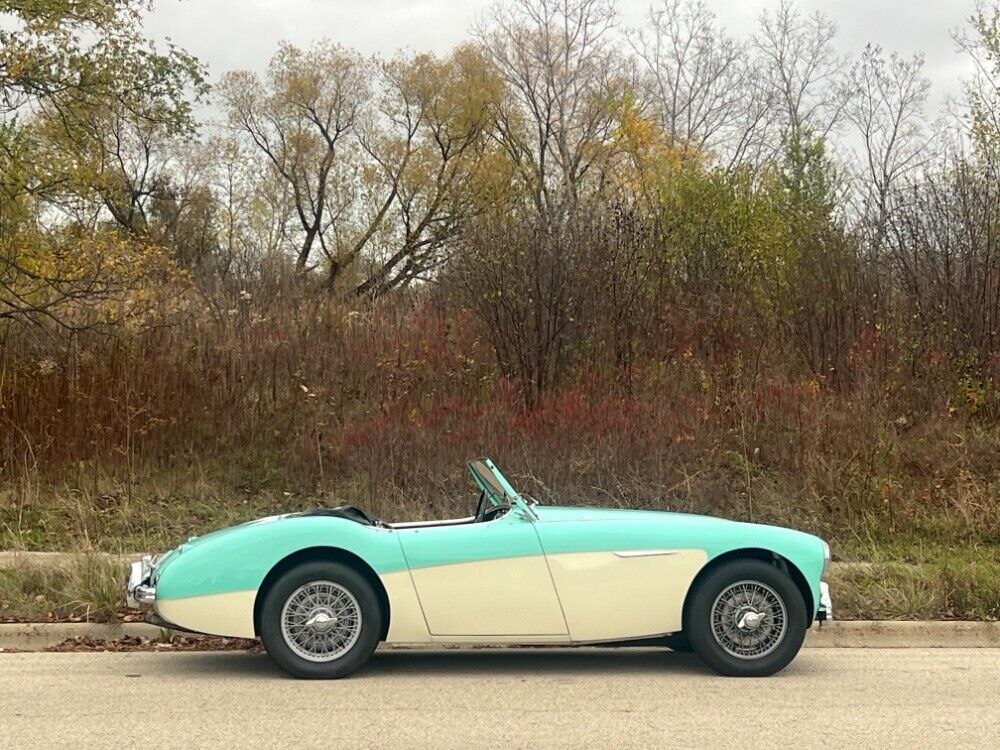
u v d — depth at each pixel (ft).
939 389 54.90
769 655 24.80
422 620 24.04
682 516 25.88
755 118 143.74
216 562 23.91
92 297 52.90
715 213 67.41
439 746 18.88
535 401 51.93
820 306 60.85
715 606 24.68
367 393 54.75
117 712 21.21
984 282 57.52
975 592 32.45
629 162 104.12
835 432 48.67
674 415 49.16
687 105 144.56
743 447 47.11
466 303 59.77
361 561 24.34
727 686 24.00
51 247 55.47
